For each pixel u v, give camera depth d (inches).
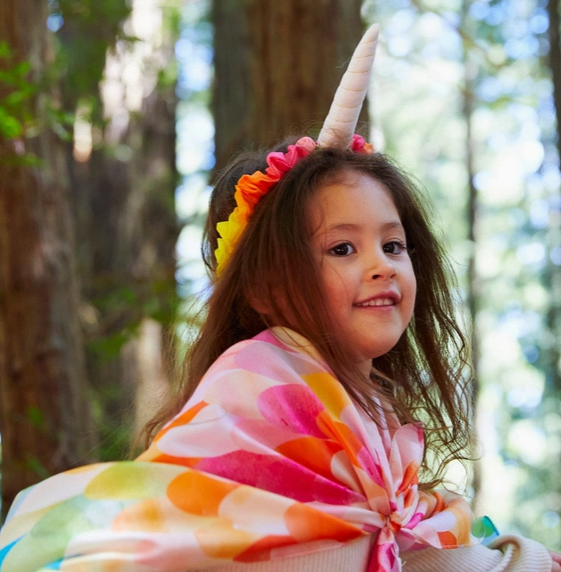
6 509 171.0
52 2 243.3
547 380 570.9
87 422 181.5
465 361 81.7
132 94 360.5
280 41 157.2
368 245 67.4
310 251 66.7
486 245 641.6
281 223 68.2
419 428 75.5
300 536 56.9
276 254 67.8
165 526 55.5
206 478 56.7
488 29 411.8
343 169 69.9
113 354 230.1
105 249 345.7
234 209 75.9
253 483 58.4
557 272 510.9
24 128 163.9
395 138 621.9
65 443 173.0
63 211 182.7
